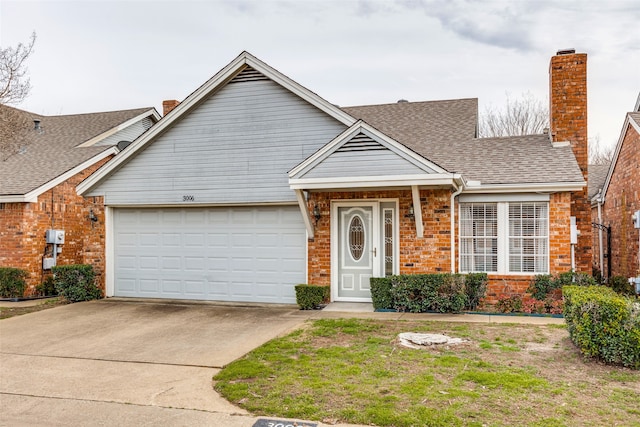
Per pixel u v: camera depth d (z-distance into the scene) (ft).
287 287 37.06
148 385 18.66
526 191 33.58
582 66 39.04
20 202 42.24
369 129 31.58
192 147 38.88
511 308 32.27
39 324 30.50
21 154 52.75
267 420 15.02
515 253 34.19
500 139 42.01
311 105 36.37
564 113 39.29
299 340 24.86
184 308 35.65
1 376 20.08
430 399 16.15
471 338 24.67
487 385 17.49
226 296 38.45
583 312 20.75
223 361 21.70
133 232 40.75
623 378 18.33
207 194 38.37
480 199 34.53
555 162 35.73
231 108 38.11
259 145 37.42
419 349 22.62
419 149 41.32
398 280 32.50
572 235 34.50
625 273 45.91
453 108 50.14
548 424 14.16
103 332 28.12
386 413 14.99
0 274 40.78
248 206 38.14
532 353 21.77
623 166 46.39
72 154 51.34
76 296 38.68
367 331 26.58
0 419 15.62
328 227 35.99
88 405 16.71
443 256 34.01
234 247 38.40
